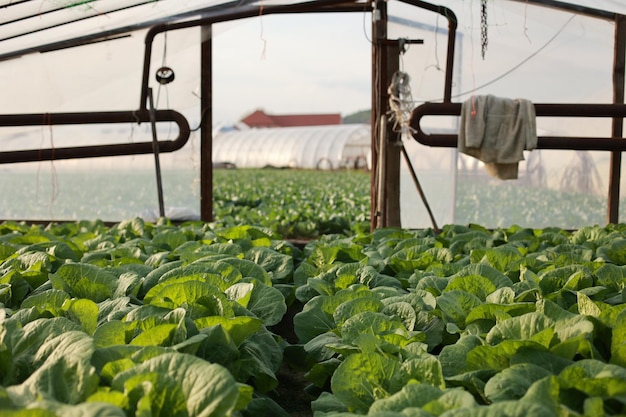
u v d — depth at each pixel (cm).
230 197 2433
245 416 370
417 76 1131
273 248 768
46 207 1262
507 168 1039
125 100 1118
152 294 457
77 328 356
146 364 279
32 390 272
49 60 1079
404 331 409
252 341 425
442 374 333
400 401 279
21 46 1015
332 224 1483
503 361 334
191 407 260
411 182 1203
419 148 1191
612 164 1174
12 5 841
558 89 1143
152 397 262
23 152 1099
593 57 1127
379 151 1081
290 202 2206
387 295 505
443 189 1200
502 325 372
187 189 1204
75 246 724
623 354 346
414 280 578
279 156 4822
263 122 10838
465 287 497
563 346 330
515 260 619
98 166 1234
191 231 858
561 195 1205
